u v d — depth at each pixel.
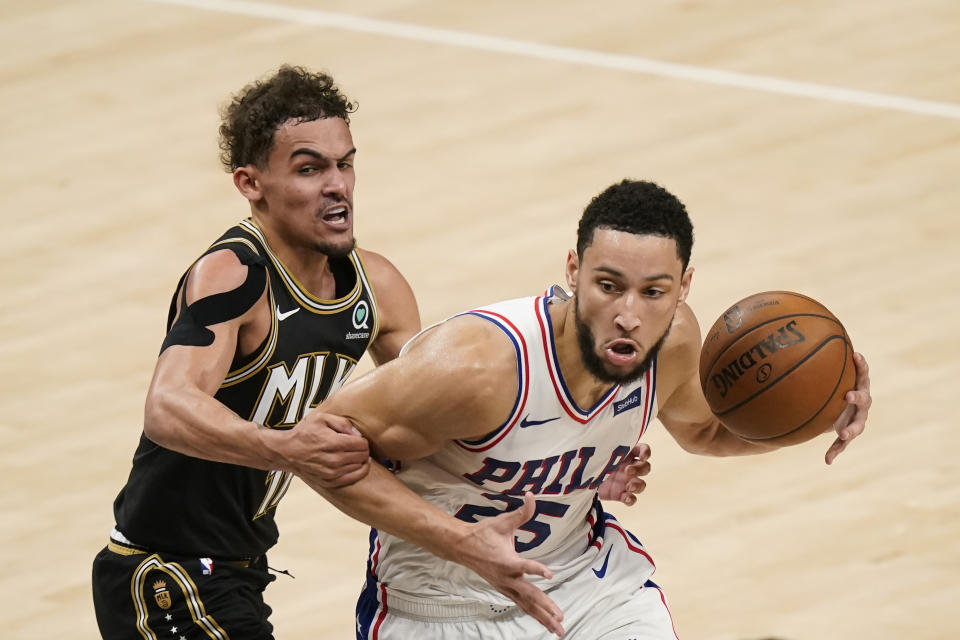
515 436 10.38
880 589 16.12
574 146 28.45
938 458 18.62
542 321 10.24
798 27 33.56
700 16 34.38
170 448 10.73
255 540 12.12
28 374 21.34
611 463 11.08
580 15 34.84
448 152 28.42
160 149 29.05
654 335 9.70
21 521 17.81
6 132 30.12
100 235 25.77
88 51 33.75
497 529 9.80
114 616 12.06
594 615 11.57
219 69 32.59
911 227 25.08
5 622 15.95
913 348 21.27
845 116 29.34
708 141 28.50
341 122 11.60
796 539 17.09
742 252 24.31
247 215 26.34
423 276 23.77
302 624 15.78
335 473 10.09
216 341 11.06
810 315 10.97
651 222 9.45
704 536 17.23
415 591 11.45
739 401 10.94
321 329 11.84
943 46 32.31
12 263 24.89
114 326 22.72
